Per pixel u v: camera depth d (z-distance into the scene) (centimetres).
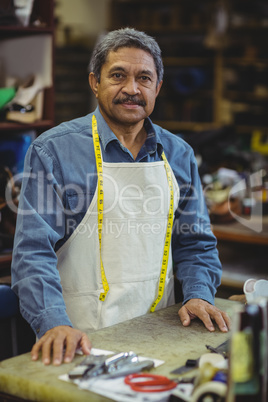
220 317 198
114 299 211
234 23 691
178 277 228
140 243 216
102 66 208
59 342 170
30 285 188
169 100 724
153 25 725
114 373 152
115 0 742
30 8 321
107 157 213
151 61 207
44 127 337
